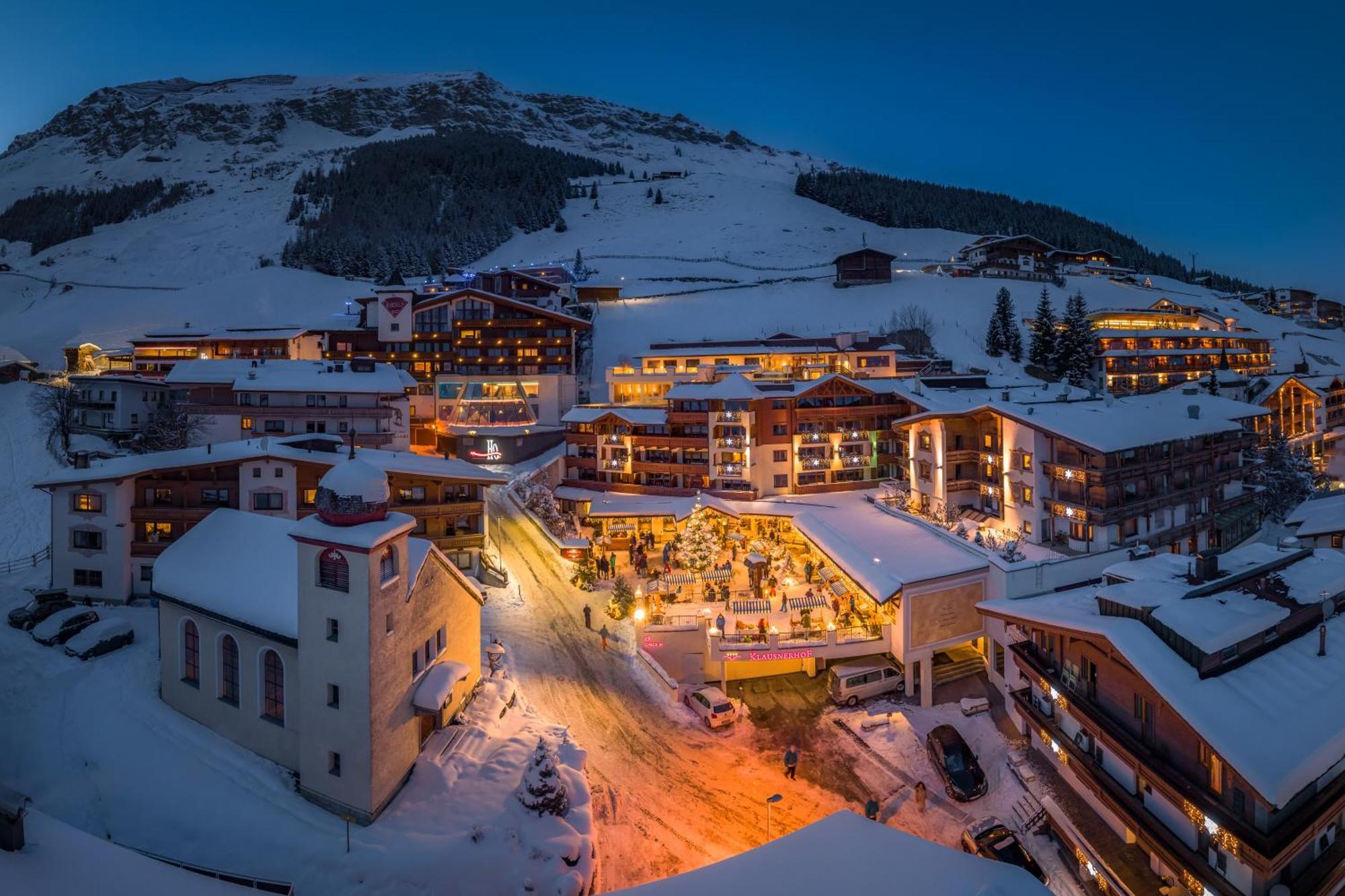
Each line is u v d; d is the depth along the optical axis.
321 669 23.94
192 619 27.97
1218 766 19.38
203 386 62.25
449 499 46.72
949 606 38.16
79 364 95.75
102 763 24.97
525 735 29.31
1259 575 24.75
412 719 25.80
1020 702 29.44
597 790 28.06
